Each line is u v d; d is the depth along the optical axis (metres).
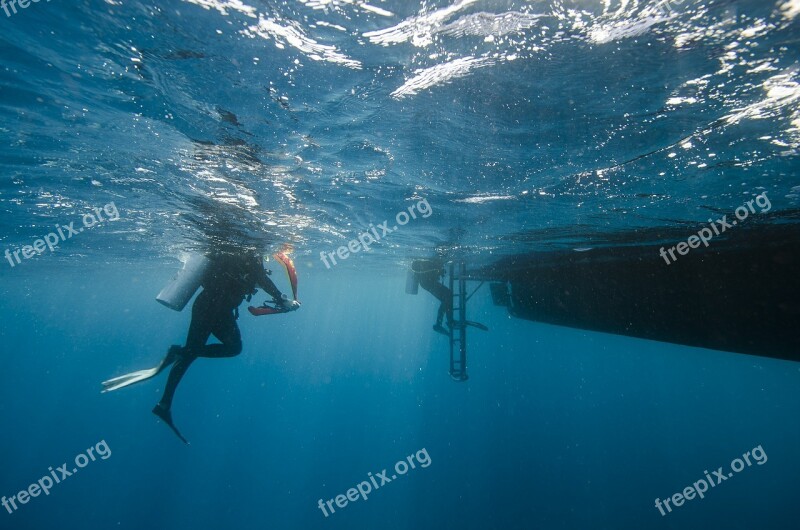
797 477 36.97
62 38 3.07
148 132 4.75
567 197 6.37
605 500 28.73
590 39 2.80
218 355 7.14
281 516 27.52
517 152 4.82
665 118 3.77
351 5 2.64
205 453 36.94
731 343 6.38
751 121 3.65
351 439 40.09
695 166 4.73
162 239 12.52
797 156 4.16
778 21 2.42
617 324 8.73
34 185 7.02
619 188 5.72
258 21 2.82
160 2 2.66
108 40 3.09
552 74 3.25
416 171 5.84
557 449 37.97
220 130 4.61
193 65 3.39
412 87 3.61
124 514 27.08
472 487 29.05
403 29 2.85
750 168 4.59
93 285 34.91
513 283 13.77
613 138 4.26
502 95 3.63
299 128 4.50
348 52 3.14
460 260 15.45
